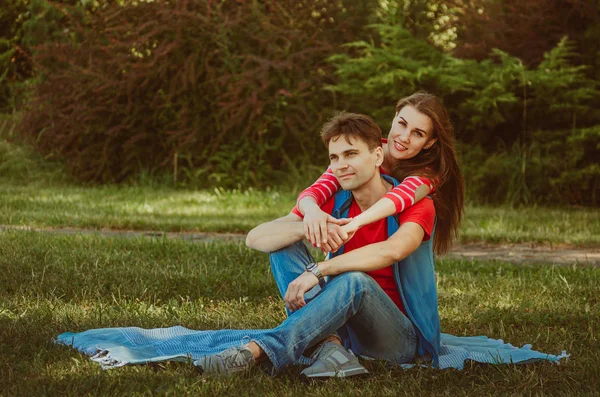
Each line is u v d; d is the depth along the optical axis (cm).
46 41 1483
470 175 1134
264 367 328
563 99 1118
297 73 1258
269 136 1282
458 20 1255
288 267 345
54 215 877
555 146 1132
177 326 393
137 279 527
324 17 1311
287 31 1249
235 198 1128
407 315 346
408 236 329
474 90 1127
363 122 339
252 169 1261
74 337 371
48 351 353
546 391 319
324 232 329
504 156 1141
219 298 490
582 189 1135
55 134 1327
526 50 1189
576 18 1177
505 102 1122
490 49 1205
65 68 1377
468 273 580
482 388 320
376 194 346
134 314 432
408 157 349
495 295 515
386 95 1173
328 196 358
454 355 354
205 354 346
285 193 1188
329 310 320
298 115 1247
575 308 475
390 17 1286
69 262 575
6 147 1407
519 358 354
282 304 477
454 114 1162
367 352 347
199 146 1298
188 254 629
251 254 636
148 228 835
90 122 1312
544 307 480
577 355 370
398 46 1195
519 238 797
